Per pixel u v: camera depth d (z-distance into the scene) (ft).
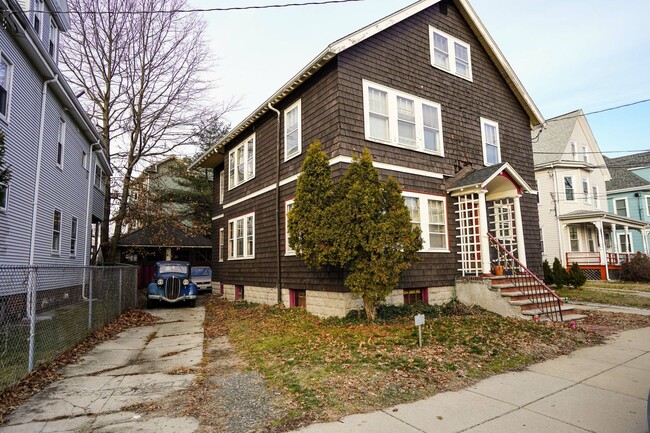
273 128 46.24
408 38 41.04
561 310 33.88
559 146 86.58
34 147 36.94
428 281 37.93
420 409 15.62
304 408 15.71
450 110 43.70
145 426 14.40
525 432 13.64
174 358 24.62
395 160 37.65
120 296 42.01
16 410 16.07
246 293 51.24
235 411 15.69
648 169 112.47
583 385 18.35
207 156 64.18
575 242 82.64
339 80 34.99
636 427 13.93
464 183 39.70
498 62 49.49
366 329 28.60
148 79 75.20
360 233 29.55
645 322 33.96
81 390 18.49
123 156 75.41
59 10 47.88
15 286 26.71
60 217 44.96
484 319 32.19
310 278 37.47
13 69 32.42
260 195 48.49
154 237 82.64
